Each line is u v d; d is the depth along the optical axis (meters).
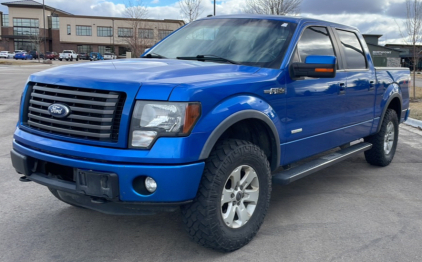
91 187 2.92
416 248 3.54
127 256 3.29
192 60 4.03
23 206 4.32
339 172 5.98
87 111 2.96
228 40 4.25
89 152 2.90
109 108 2.90
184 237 3.65
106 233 3.71
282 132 3.77
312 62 3.70
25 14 85.56
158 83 2.92
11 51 86.62
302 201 4.68
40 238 3.58
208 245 3.20
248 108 3.30
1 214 4.09
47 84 3.22
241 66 3.77
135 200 2.89
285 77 3.78
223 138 3.56
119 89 2.90
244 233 3.38
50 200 4.52
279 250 3.43
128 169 2.82
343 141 4.93
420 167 6.34
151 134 2.84
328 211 4.38
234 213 3.30
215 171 3.06
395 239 3.71
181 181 2.86
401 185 5.39
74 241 3.54
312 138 4.27
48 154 3.10
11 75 25.89
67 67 3.47
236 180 3.26
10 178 5.25
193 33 4.62
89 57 72.25
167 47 4.59
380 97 5.66
